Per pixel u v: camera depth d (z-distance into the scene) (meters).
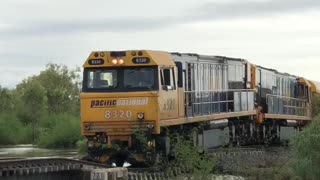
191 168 17.28
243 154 26.56
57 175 17.36
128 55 23.48
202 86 28.41
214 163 18.09
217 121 30.05
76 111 79.88
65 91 84.62
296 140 18.67
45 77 84.12
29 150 44.41
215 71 30.38
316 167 17.88
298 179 18.25
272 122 41.19
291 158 20.64
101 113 23.47
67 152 40.94
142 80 23.39
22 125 65.12
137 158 23.08
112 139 23.36
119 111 23.31
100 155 23.44
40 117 70.62
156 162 22.92
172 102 24.59
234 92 33.03
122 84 23.45
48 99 82.06
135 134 23.03
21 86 79.75
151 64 23.30
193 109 27.06
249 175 21.44
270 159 25.64
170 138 24.14
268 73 40.34
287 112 44.12
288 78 45.47
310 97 50.31
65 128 51.97
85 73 23.88
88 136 23.62
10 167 15.41
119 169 18.09
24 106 72.75
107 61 23.62
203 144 28.39
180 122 25.36
